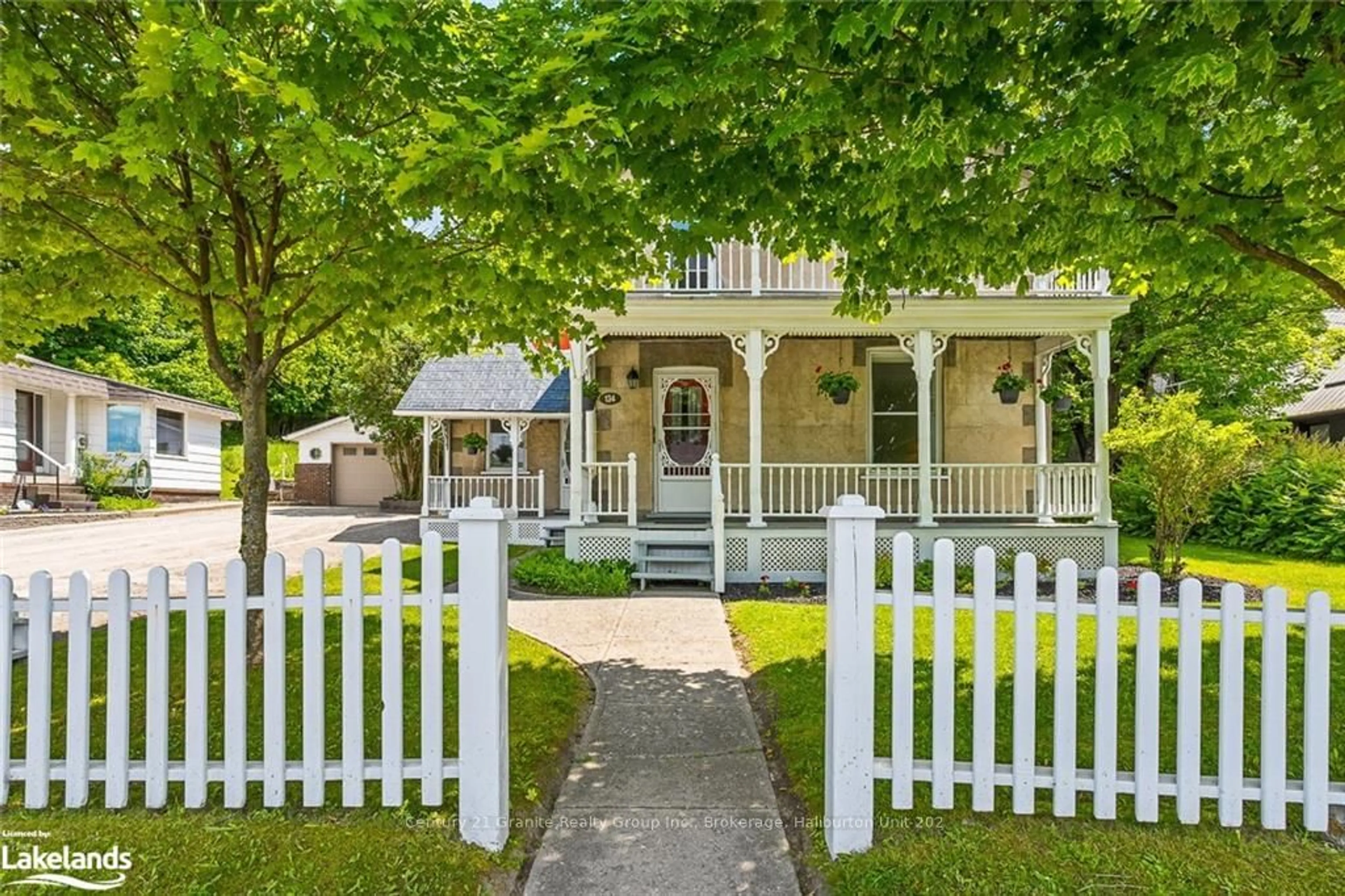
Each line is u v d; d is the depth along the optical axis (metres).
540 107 3.54
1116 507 13.52
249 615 4.65
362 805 2.88
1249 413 13.41
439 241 4.68
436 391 14.46
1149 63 3.11
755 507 9.09
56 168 3.53
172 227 4.29
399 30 3.35
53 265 4.30
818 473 10.76
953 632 2.75
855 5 3.03
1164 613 2.73
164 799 2.84
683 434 10.95
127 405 19.58
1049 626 5.85
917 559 8.98
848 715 2.71
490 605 2.78
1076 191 3.81
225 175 4.16
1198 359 13.41
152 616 2.83
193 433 22.05
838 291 9.00
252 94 2.93
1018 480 10.55
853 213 4.32
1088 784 2.76
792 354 10.80
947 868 2.52
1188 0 2.84
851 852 2.66
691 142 3.96
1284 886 2.40
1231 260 4.73
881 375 10.79
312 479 24.00
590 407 9.80
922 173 3.54
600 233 4.24
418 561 10.02
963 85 3.47
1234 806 2.71
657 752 3.71
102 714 3.96
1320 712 2.67
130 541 12.70
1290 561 10.17
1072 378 15.02
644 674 5.05
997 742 3.65
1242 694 2.69
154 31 2.69
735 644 5.89
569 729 3.97
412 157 3.13
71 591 2.83
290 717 3.90
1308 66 3.21
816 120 3.32
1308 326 13.20
